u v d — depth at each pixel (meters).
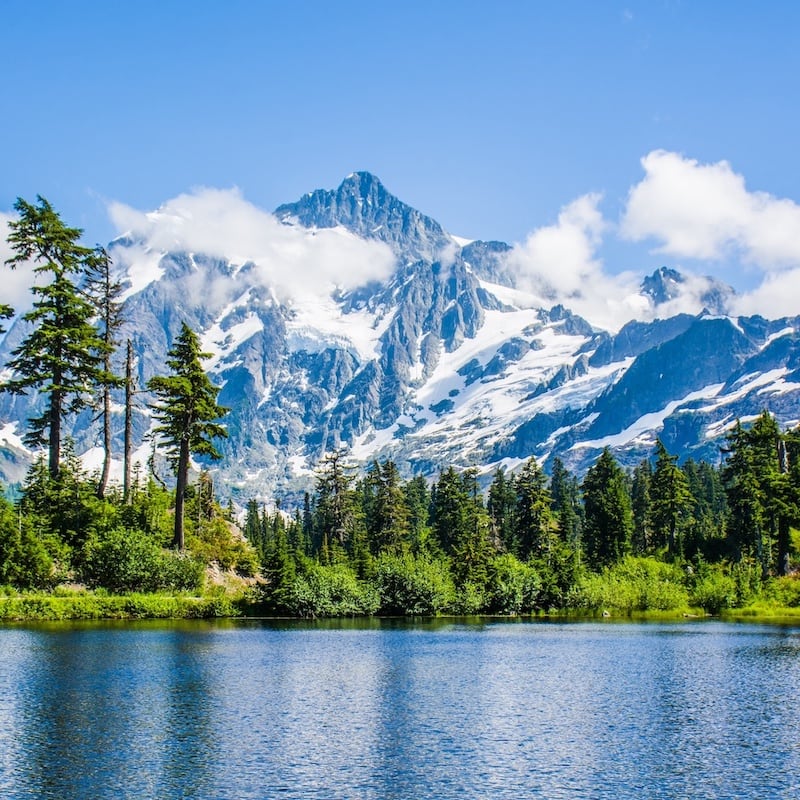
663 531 150.00
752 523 132.38
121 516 89.19
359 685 52.38
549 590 117.88
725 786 32.47
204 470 115.88
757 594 119.50
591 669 60.50
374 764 34.84
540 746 37.97
